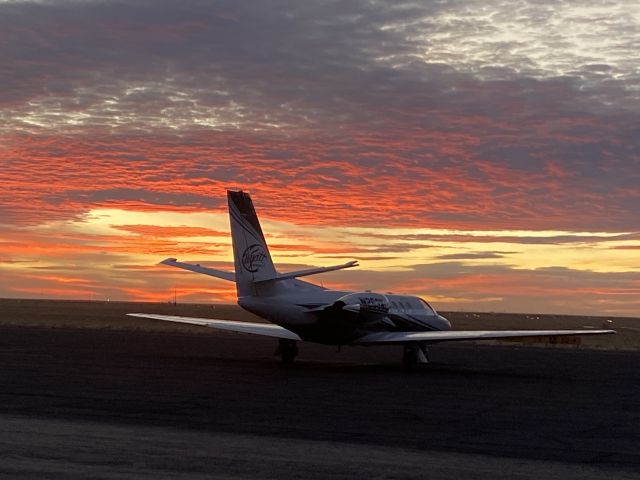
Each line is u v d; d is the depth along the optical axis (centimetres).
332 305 3475
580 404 2542
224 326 3881
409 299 4159
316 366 3794
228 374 3180
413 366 3812
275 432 1830
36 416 1966
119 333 6869
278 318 3541
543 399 2648
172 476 1327
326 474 1384
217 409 2173
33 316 11681
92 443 1611
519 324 16600
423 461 1539
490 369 3966
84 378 2864
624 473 1493
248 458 1507
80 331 6944
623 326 18488
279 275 3438
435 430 1928
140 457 1480
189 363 3662
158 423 1911
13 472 1314
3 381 2719
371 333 3806
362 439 1770
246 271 3506
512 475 1432
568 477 1434
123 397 2370
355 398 2514
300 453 1577
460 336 3681
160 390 2573
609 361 4988
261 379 3019
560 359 5066
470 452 1658
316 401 2402
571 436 1902
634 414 2333
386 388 2844
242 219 3525
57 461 1417
